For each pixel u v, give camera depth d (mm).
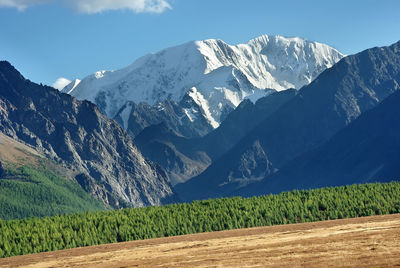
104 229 176875
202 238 133625
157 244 128125
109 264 98062
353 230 109250
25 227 177125
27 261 117000
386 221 125562
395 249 80812
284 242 101000
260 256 87875
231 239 119188
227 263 84312
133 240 160375
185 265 86438
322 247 89000
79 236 167125
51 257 121188
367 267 72188
